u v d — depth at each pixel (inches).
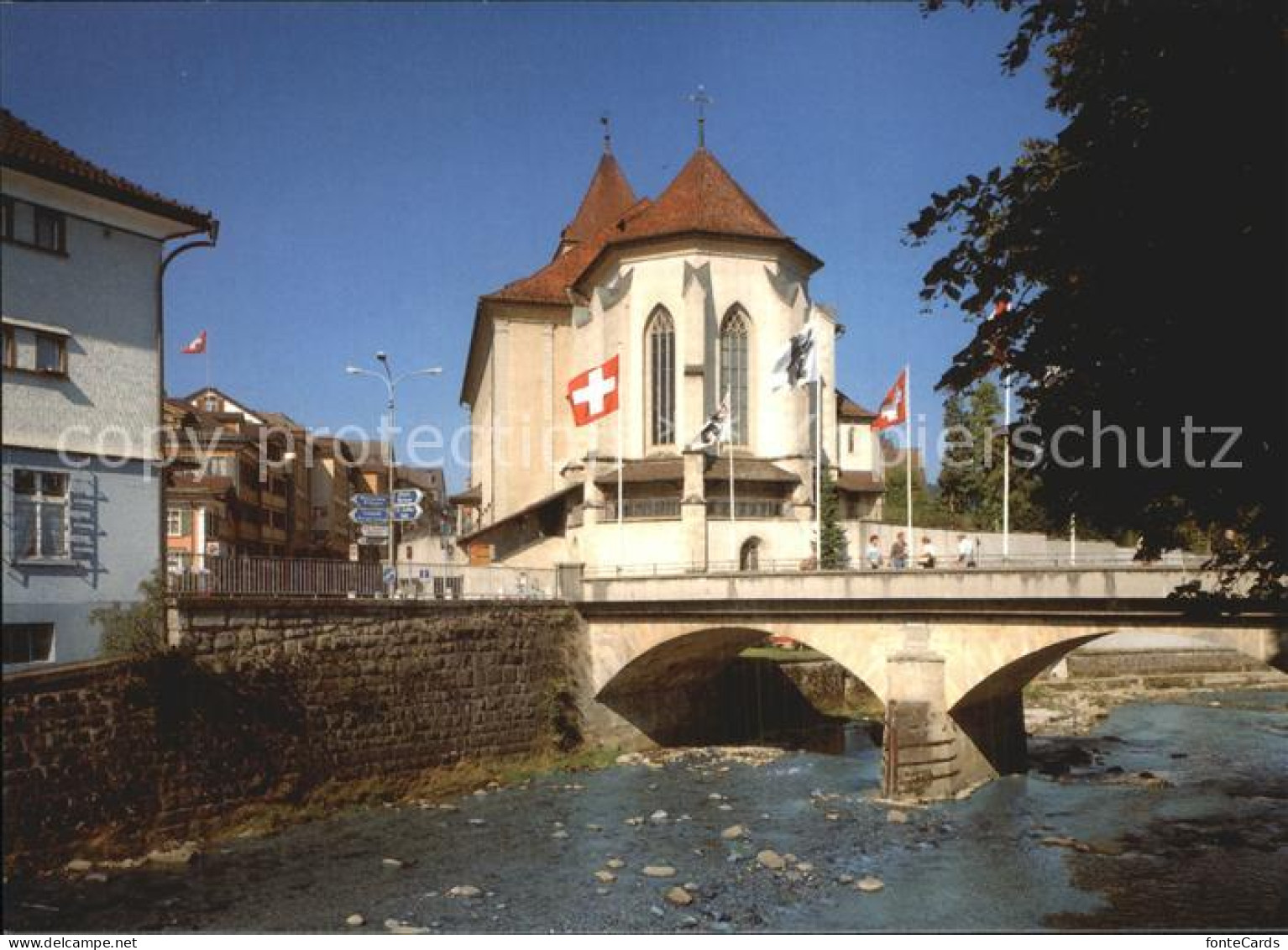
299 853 1055.6
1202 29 404.5
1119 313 463.5
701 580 1508.4
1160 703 2240.4
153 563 1088.2
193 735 1076.5
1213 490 458.6
